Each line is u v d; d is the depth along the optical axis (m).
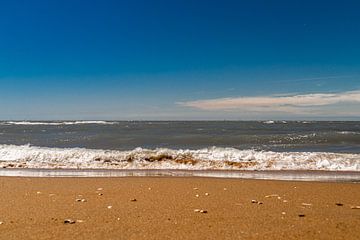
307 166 15.81
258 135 34.56
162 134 38.00
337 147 24.19
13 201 8.83
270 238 5.84
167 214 7.47
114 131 46.06
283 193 10.08
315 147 24.17
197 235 6.00
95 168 16.02
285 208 8.10
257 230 6.30
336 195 9.82
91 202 8.73
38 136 36.41
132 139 30.53
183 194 9.86
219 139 29.88
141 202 8.74
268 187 11.09
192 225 6.62
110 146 25.22
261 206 8.30
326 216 7.33
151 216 7.30
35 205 8.35
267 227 6.49
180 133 40.41
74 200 8.98
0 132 45.78
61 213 7.53
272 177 13.51
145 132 42.81
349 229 6.35
